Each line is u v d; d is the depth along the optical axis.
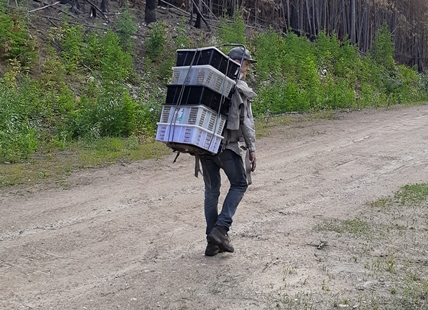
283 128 14.23
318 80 21.36
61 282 4.46
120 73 14.48
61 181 8.36
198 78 4.46
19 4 16.33
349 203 7.01
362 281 4.35
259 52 21.44
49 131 12.30
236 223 6.11
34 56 14.60
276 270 4.63
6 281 4.46
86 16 18.94
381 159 9.92
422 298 4.00
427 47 40.03
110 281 4.47
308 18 29.41
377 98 22.67
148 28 20.12
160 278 4.50
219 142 4.55
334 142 11.89
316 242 5.39
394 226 5.93
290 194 7.52
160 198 7.33
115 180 8.46
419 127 14.07
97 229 5.92
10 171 8.91
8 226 6.04
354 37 32.53
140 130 12.98
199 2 24.22
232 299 4.05
